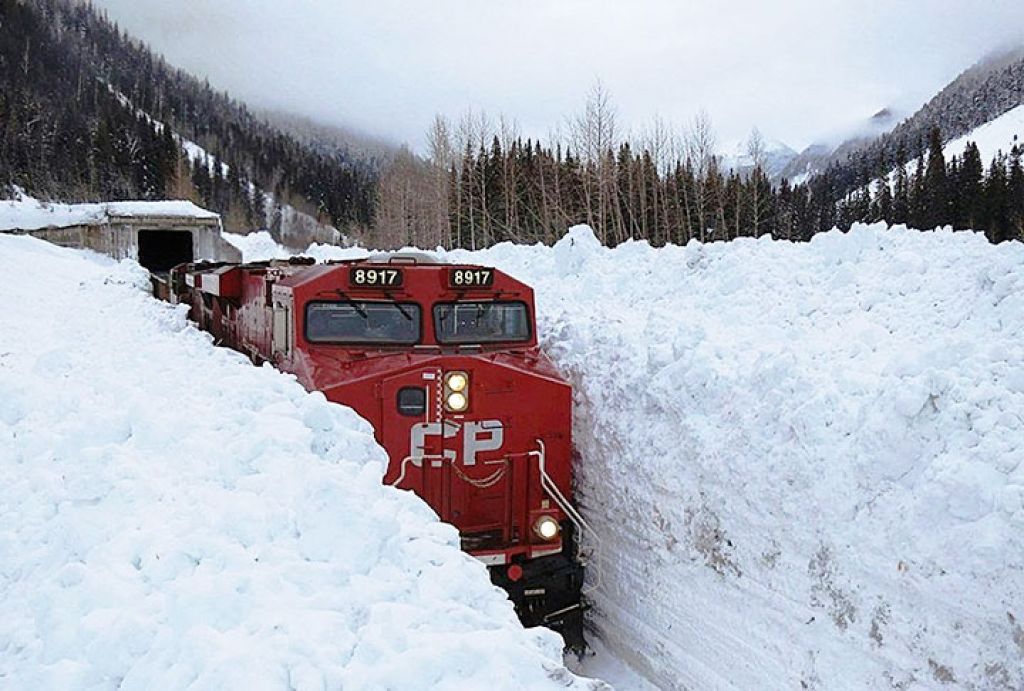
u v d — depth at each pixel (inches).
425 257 329.7
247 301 374.0
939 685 173.0
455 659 116.4
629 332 314.0
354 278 290.0
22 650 128.3
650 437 276.1
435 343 294.8
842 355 243.8
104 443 191.8
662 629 260.8
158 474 172.2
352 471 174.9
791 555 213.8
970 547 168.7
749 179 1457.9
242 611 124.5
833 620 200.1
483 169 1369.3
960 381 191.8
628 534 284.5
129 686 113.1
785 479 216.8
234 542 143.7
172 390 240.5
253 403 219.0
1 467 190.1
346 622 125.3
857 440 201.2
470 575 145.6
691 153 1395.2
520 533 275.9
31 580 145.7
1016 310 223.6
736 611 231.9
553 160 1363.2
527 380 275.9
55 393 244.4
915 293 270.5
